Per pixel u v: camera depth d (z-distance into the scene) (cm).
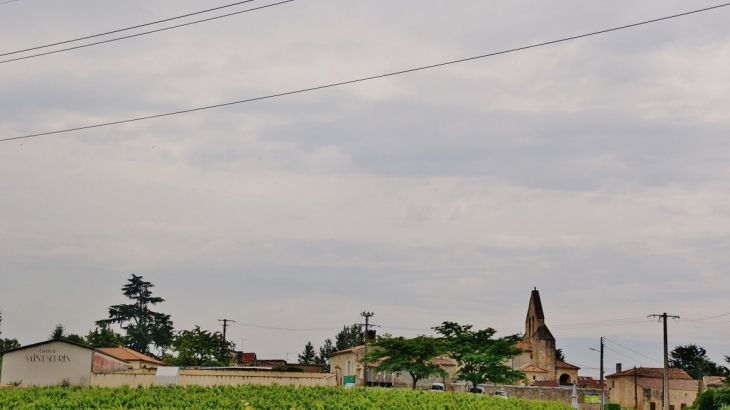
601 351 8994
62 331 12800
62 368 6875
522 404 5722
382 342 7506
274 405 4922
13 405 4528
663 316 7712
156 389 5334
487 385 8369
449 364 9044
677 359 15038
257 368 8025
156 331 13050
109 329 12925
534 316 12050
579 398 9206
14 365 6869
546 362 11712
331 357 10700
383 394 5500
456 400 5478
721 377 11100
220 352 9288
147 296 13388
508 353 7450
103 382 6525
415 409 5047
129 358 8338
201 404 4694
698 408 7681
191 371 6500
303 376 6600
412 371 7350
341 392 5503
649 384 11119
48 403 4581
